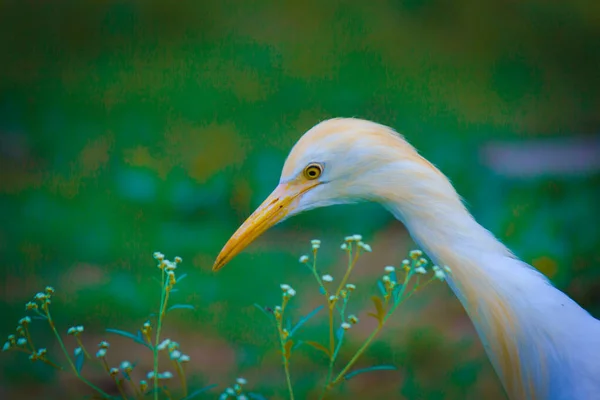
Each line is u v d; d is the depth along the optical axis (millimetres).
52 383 3033
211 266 3236
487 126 4672
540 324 2789
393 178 2805
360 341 3084
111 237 3375
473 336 3100
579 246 3189
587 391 2781
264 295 3174
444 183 2801
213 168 3992
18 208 3684
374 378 3035
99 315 3146
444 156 4008
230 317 3135
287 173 2832
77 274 3234
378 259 3262
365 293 3178
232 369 3051
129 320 3139
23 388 3027
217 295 3174
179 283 3193
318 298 3172
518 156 4066
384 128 2814
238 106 5090
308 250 3291
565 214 3260
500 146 4273
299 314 3133
